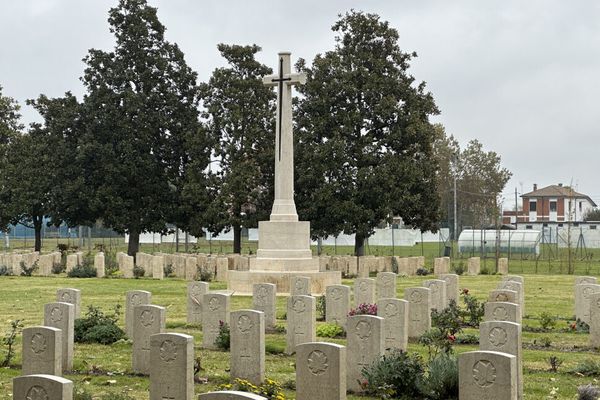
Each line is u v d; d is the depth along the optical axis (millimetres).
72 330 17781
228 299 20625
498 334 15148
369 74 54375
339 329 22641
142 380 16547
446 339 17578
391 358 15742
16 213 61469
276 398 14242
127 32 58031
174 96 58312
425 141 54906
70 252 53156
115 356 19062
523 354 19703
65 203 57344
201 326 24531
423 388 14805
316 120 54219
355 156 53969
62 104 59500
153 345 14016
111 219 56500
